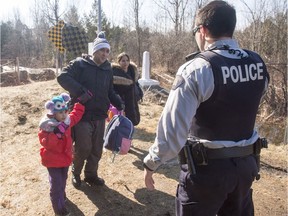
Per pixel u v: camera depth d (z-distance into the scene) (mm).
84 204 3861
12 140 6137
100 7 10172
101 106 3854
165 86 17766
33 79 19328
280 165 5109
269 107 11609
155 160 1933
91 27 29172
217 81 1870
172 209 3824
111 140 3705
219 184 1955
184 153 2039
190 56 2059
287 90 11422
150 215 3707
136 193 4145
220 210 2199
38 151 5590
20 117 7242
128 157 5266
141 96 5438
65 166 3492
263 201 4051
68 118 3457
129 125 3754
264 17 14703
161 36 26250
